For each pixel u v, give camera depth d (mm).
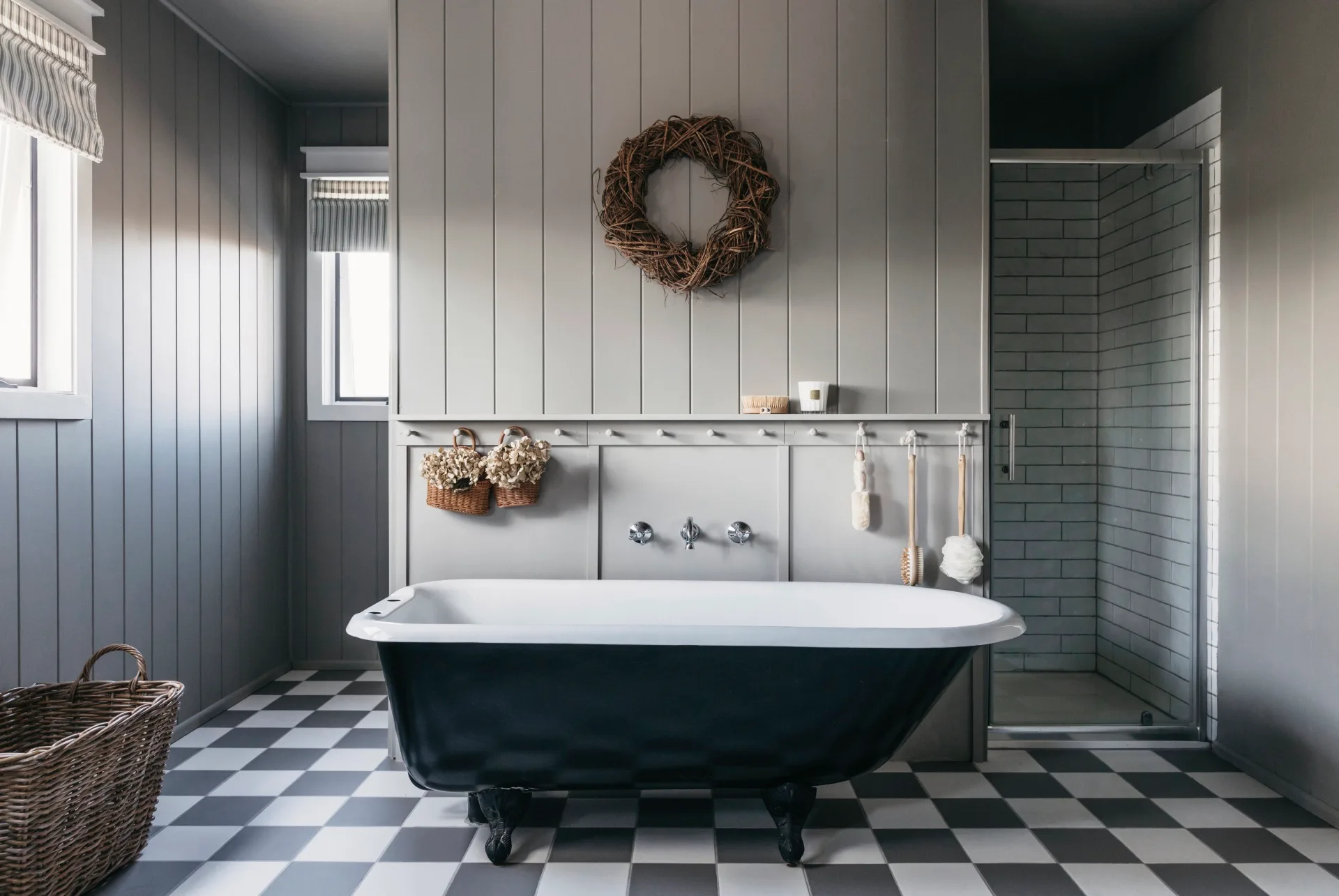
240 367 3654
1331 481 2486
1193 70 3199
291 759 2961
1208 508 3121
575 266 2941
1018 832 2422
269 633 3930
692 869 2213
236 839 2367
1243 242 2902
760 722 2205
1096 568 3254
